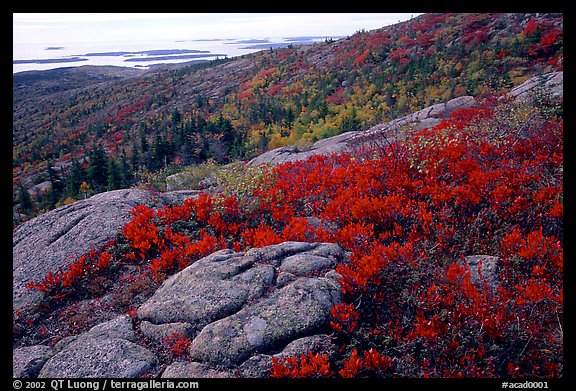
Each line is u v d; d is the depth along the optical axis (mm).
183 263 7156
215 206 8906
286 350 4609
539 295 4656
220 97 126062
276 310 5059
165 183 17391
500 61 39562
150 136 108688
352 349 4688
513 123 11102
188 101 135250
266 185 9383
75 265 7293
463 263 5715
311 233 7266
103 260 7496
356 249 6109
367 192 8039
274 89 100812
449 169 8203
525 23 48750
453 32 62375
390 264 5582
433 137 9531
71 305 6836
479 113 15422
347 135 21625
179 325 5352
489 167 8305
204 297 5559
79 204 10305
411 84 47906
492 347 4375
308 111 61719
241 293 5480
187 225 8727
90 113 172250
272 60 147375
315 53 121625
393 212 6918
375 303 5234
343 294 5281
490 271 5477
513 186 6934
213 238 7469
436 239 6340
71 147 127188
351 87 63719
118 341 5332
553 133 9328
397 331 4781
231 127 70125
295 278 5629
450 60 50156
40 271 7633
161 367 4914
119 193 10828
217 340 4844
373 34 101188
